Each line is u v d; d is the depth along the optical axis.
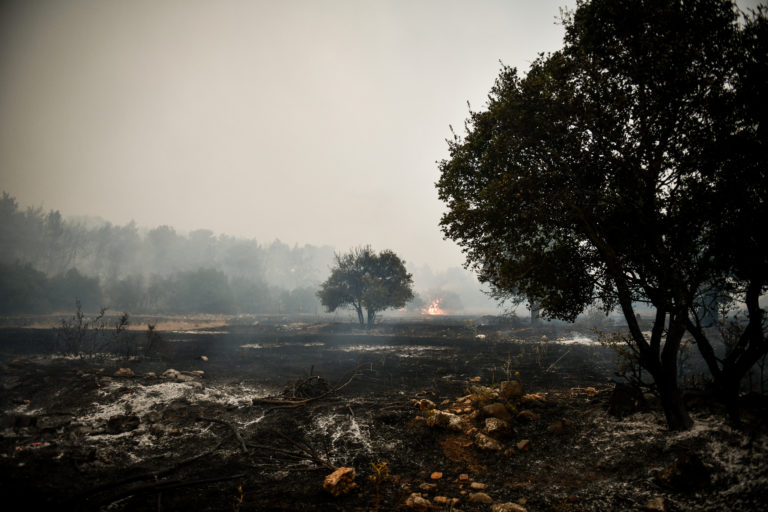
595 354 15.60
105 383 9.43
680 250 5.38
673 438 4.96
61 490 4.53
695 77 5.09
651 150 5.62
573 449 5.43
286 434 6.89
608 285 6.41
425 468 5.39
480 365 14.16
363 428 7.05
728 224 5.02
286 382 11.13
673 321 5.39
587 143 5.93
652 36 5.11
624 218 5.79
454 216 6.34
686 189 5.60
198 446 6.30
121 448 6.06
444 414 6.81
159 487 4.64
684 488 3.96
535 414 6.95
